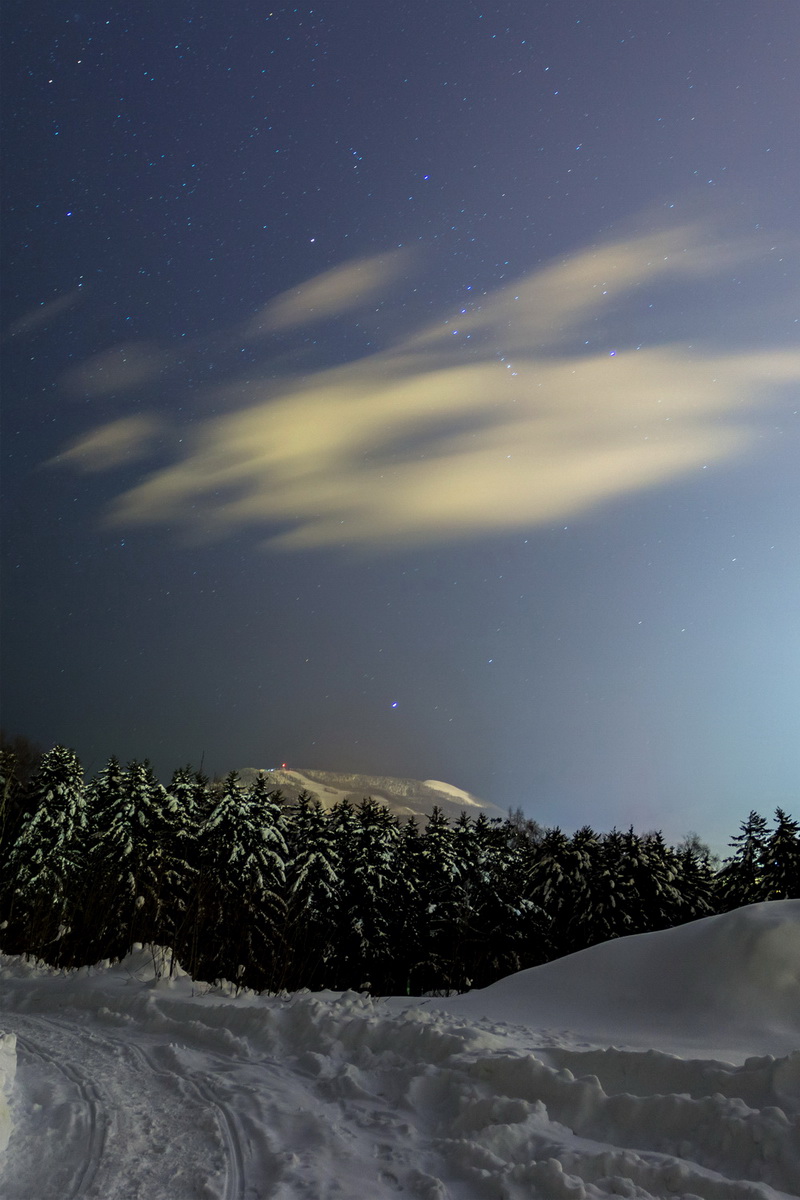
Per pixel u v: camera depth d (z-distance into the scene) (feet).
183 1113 21.35
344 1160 17.76
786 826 138.92
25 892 92.94
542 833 180.86
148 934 62.28
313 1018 30.53
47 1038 32.91
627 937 47.80
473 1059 23.57
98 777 125.29
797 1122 17.19
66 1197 15.88
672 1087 20.77
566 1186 15.80
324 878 114.83
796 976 37.58
